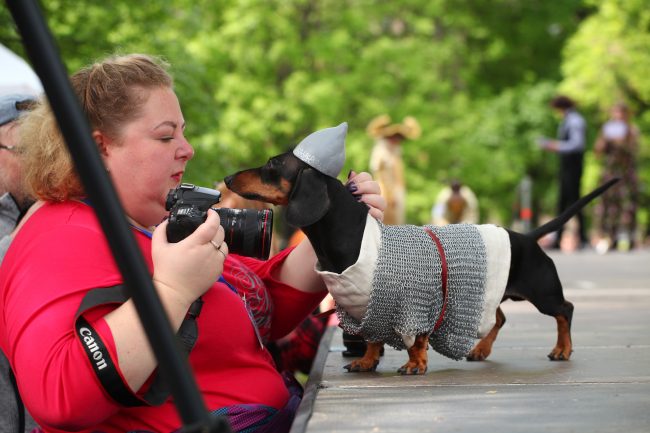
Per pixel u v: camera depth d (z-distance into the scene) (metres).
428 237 3.43
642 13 27.30
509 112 28.77
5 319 2.59
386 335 3.41
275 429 2.89
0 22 9.90
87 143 1.57
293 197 3.36
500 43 30.23
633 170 15.89
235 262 3.33
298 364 4.94
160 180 2.87
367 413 2.60
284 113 24.03
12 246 2.74
